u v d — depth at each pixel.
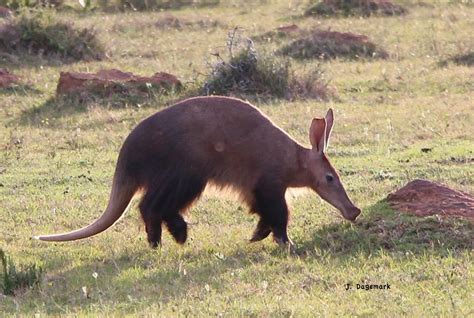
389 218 26.67
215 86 49.19
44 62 58.06
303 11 75.31
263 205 26.16
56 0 78.00
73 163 37.88
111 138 41.69
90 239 27.78
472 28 67.12
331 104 47.22
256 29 68.56
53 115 46.12
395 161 36.16
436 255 24.34
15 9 71.56
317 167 26.25
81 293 22.47
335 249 25.48
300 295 21.77
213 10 79.31
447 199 27.42
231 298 21.59
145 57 60.72
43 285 23.20
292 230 27.56
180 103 26.06
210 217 29.73
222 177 26.05
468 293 21.50
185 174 25.55
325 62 57.66
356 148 38.84
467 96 48.28
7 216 30.27
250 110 26.20
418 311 20.36
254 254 25.34
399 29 67.25
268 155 25.94
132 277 23.56
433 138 40.44
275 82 49.38
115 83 48.84
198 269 24.08
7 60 57.69
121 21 71.69
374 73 54.34
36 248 26.88
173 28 70.62
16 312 21.36
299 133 40.69
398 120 43.41
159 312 20.72
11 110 47.06
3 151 39.75
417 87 51.00
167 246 26.42
